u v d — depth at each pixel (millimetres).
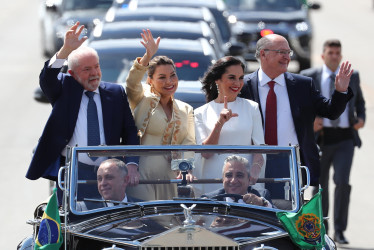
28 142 50938
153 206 22141
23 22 114188
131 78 26672
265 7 74438
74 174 22078
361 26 122375
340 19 131625
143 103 26766
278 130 28109
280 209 22344
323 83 35094
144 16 49062
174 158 22719
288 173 22641
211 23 50156
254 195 22562
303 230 21031
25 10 130625
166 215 21719
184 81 39406
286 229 20969
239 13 73500
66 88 25562
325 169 35062
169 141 26766
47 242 20578
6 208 38281
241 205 22266
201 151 22812
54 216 20703
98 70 25641
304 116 28219
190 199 22375
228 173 22672
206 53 42062
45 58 82250
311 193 37188
